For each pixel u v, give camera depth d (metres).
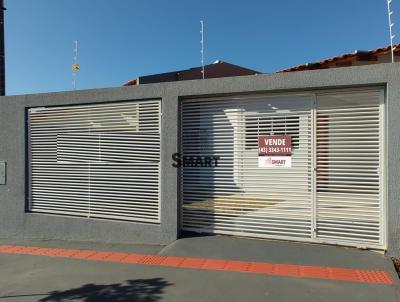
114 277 5.98
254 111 7.19
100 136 8.36
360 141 6.48
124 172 8.10
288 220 6.97
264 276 5.64
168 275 5.91
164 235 7.59
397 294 4.95
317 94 6.74
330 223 6.69
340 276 5.53
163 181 7.61
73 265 6.71
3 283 6.04
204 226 7.59
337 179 6.63
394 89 6.06
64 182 8.75
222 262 6.28
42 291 5.59
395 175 6.06
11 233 9.16
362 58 10.04
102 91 8.26
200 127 7.58
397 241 6.07
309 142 6.80
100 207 8.34
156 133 7.80
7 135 9.24
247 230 7.29
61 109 8.80
